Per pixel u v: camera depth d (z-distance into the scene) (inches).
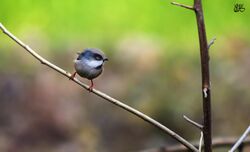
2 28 180.9
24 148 509.4
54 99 557.6
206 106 165.9
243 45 674.2
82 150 513.0
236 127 532.7
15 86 569.9
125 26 781.9
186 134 519.2
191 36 760.3
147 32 779.4
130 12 791.7
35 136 522.6
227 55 633.6
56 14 766.5
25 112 543.8
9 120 532.7
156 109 538.3
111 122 539.8
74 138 523.8
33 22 755.4
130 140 524.7
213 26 748.0
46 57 643.5
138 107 546.6
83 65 216.5
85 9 780.0
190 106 536.4
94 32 767.7
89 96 565.3
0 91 562.3
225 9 746.2
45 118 534.3
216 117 542.0
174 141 518.0
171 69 597.3
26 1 751.1
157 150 268.1
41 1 756.0
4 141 507.8
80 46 681.0
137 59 627.8
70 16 773.9
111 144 523.2
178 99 543.2
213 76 584.7
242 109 547.5
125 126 536.4
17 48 657.0
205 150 169.9
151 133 527.5
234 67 597.3
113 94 564.7
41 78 588.1
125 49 658.8
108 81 587.2
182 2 776.3
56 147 513.0
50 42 689.0
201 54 162.1
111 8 792.9
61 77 594.6
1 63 613.6
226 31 733.9
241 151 210.2
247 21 740.0
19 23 750.5
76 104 555.8
